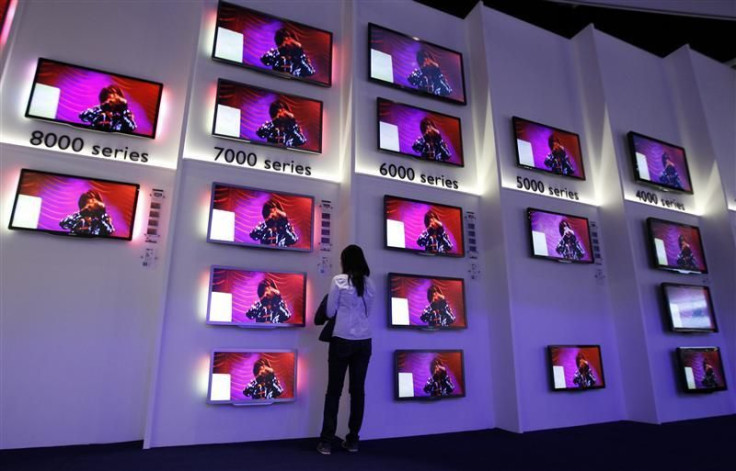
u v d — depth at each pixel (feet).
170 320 11.12
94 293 11.06
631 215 17.10
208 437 10.90
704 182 19.49
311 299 12.82
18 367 10.14
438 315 13.71
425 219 14.32
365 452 10.46
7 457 9.24
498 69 17.02
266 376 11.64
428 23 16.99
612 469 9.36
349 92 14.33
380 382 12.66
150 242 11.84
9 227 10.37
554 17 21.20
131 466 8.81
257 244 12.26
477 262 15.12
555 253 15.64
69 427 10.34
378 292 13.26
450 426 13.24
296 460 9.49
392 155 14.70
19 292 10.40
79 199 11.20
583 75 18.98
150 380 10.59
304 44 14.65
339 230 13.71
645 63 20.53
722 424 14.89
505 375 13.80
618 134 18.17
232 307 11.62
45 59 11.59
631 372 15.72
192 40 13.80
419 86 15.70
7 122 11.09
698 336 17.28
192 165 12.27
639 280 16.24
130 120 12.17
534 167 16.28
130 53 12.90
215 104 12.85
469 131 16.53
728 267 18.28
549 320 15.14
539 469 9.29
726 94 21.72
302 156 13.89
